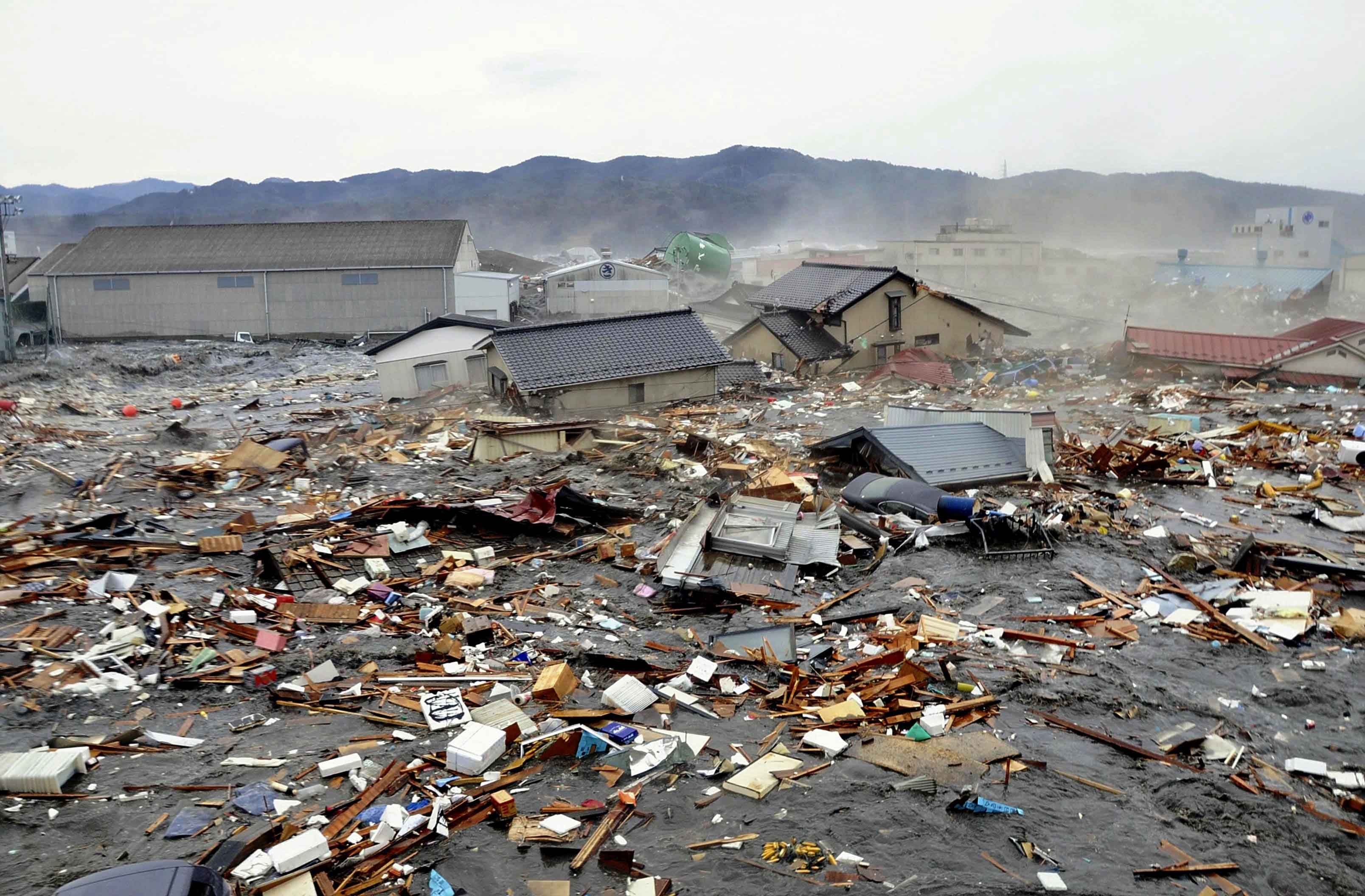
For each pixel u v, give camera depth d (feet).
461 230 283.59
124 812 35.96
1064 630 54.34
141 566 65.00
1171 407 132.57
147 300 263.08
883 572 63.46
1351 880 33.04
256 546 69.92
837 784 38.19
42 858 33.09
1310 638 52.80
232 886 31.32
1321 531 73.87
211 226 283.18
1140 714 44.47
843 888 31.91
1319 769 39.37
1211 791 37.91
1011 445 89.51
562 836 34.45
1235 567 63.67
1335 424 113.70
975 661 49.52
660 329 149.89
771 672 48.70
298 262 264.72
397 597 60.34
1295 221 398.83
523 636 54.29
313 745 41.55
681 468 94.12
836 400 148.15
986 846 34.27
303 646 52.65
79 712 44.09
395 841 34.22
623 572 65.72
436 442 111.04
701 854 33.81
